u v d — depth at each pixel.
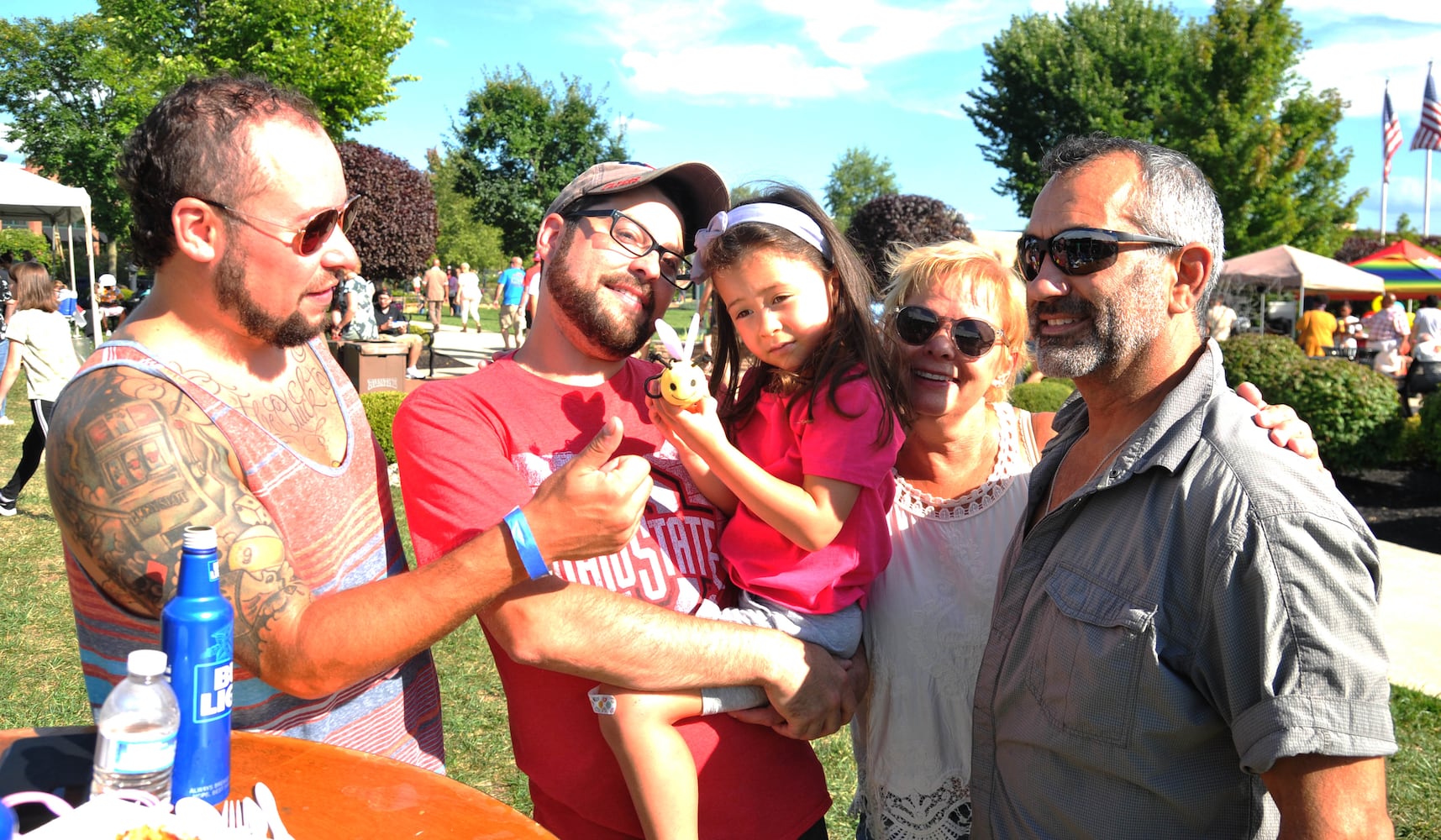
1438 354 13.92
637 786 1.77
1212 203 1.66
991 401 2.25
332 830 1.37
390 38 22.14
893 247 3.57
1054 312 1.68
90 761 1.46
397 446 1.90
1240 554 1.40
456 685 4.44
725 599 2.06
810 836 2.04
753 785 1.92
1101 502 1.62
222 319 1.58
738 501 2.09
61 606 5.23
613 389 2.08
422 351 15.74
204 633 1.32
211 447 1.51
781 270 1.89
